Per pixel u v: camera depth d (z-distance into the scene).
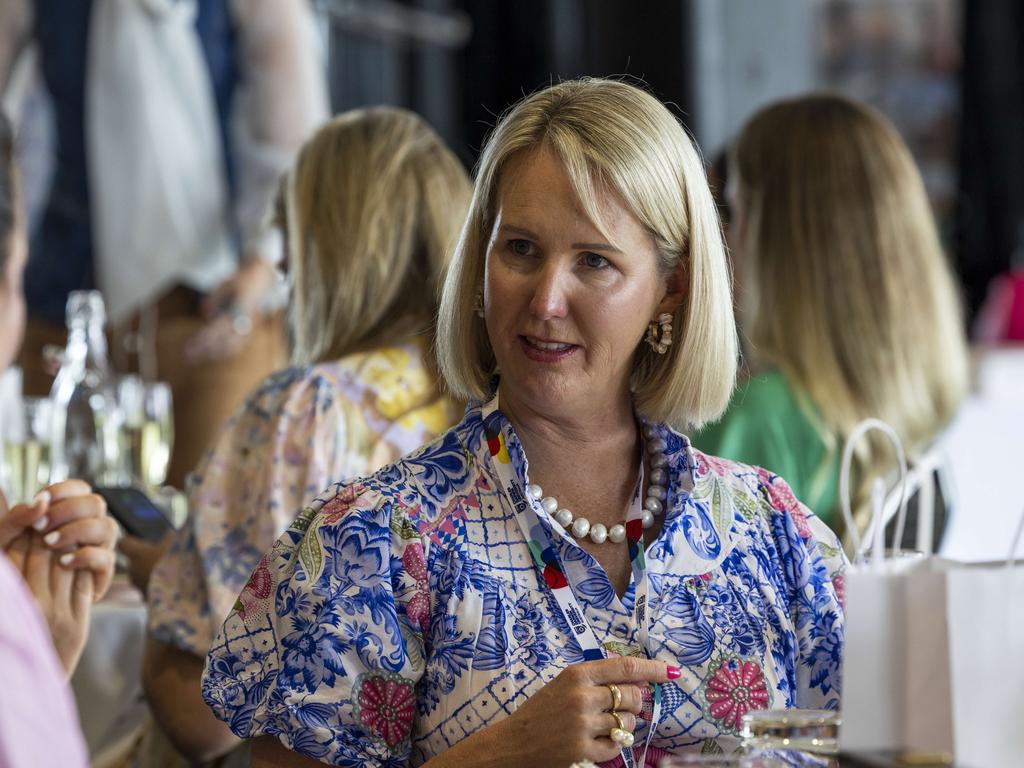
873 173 5.96
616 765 3.73
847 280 5.86
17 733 2.55
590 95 3.84
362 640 3.70
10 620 2.62
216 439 5.53
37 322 9.93
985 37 16.41
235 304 9.66
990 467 9.41
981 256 16.53
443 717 3.74
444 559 3.80
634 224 3.79
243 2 10.23
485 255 3.96
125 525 6.04
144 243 10.02
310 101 10.41
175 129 10.15
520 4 16.22
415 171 5.59
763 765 3.30
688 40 16.47
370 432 5.44
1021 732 3.23
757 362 5.91
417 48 15.69
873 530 3.60
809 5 16.70
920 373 5.91
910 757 3.10
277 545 3.85
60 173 10.10
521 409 3.96
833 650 4.10
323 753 3.64
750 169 6.10
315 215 5.61
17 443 6.80
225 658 3.82
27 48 10.10
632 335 3.82
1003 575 3.23
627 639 3.81
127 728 5.74
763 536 4.10
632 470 4.03
